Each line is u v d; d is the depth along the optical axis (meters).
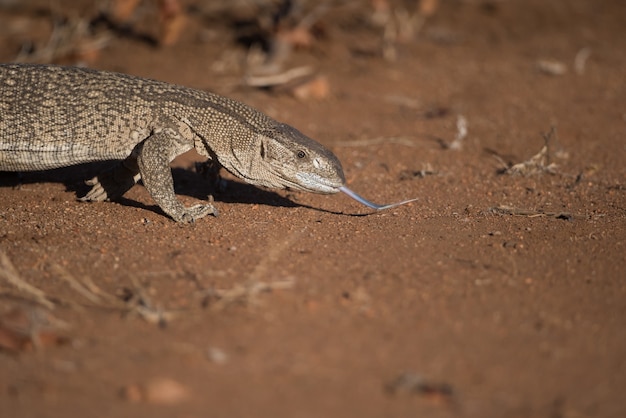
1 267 11.83
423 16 31.30
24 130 14.00
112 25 27.94
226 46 26.88
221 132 14.01
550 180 17.17
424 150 19.23
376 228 13.88
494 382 9.20
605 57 28.06
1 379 9.12
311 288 11.29
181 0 31.17
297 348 9.79
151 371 9.28
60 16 28.61
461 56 27.88
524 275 11.89
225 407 8.63
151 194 13.90
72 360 9.51
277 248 12.73
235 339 9.96
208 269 11.91
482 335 10.18
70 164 14.41
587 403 8.84
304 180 13.78
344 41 28.39
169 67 24.53
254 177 14.11
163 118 14.02
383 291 11.27
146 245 12.84
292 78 23.80
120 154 14.22
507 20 31.89
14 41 26.27
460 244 13.04
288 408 8.63
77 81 14.10
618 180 17.23
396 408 8.68
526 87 24.53
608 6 34.00
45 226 13.73
